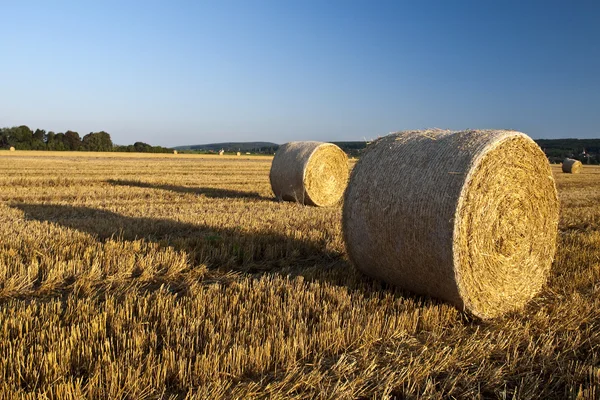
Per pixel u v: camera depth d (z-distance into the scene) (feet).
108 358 11.27
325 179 44.75
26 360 11.35
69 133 272.31
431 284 16.85
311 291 17.35
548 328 14.88
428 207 16.16
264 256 23.20
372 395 11.14
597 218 38.06
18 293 16.89
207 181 67.15
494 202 16.62
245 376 11.67
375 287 19.02
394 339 14.03
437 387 11.78
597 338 14.24
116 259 20.65
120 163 114.62
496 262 16.84
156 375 11.00
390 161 18.33
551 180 18.60
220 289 17.33
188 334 13.21
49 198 43.29
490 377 11.96
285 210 37.81
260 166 118.83
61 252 21.49
